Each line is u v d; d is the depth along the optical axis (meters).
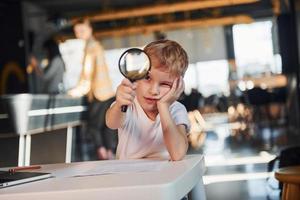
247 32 12.92
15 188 0.99
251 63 12.90
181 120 1.47
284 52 11.40
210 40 13.25
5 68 10.24
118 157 1.57
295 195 1.68
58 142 1.88
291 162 2.73
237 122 10.84
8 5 10.23
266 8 12.48
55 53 11.49
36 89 10.38
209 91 13.15
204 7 11.70
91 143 6.89
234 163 5.93
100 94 5.74
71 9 12.28
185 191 1.02
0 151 1.85
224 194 4.12
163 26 12.59
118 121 1.49
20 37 10.27
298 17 8.59
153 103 1.49
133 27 12.66
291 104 10.08
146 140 1.53
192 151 7.41
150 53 1.41
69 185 0.97
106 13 11.74
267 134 9.34
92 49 5.92
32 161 1.87
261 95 10.21
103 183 0.95
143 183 0.91
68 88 11.77
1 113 4.70
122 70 1.34
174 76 1.40
